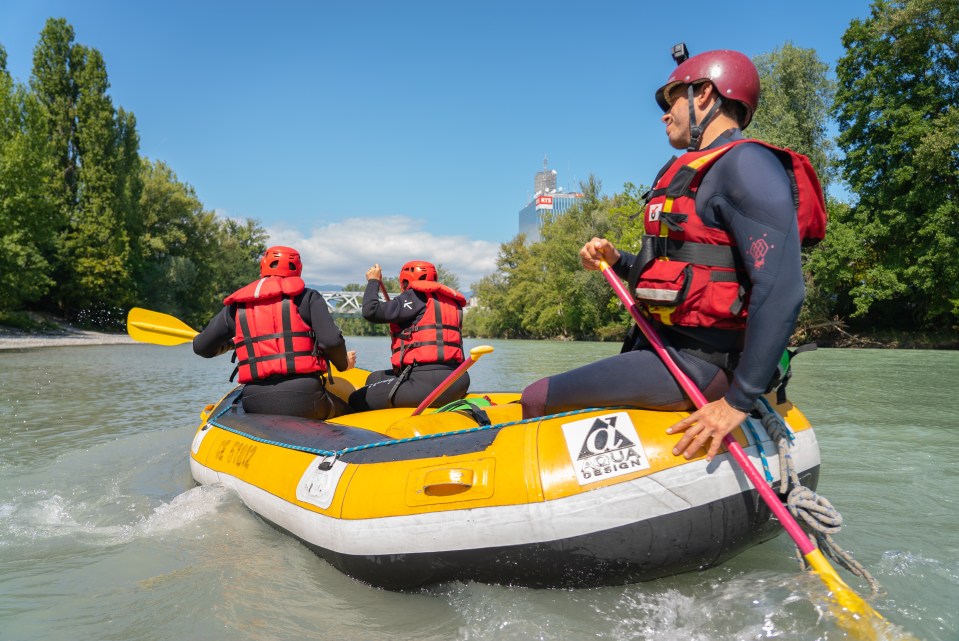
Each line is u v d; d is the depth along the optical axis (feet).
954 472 12.71
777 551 8.39
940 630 6.11
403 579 7.51
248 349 11.34
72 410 23.45
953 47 76.59
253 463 10.23
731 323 6.52
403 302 13.01
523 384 32.71
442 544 7.20
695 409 7.02
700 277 6.46
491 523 7.00
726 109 6.96
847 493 11.25
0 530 10.04
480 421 9.67
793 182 6.41
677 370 6.77
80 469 14.17
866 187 83.35
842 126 86.74
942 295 76.59
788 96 94.89
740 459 6.45
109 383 33.88
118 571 8.31
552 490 6.85
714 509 6.65
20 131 88.69
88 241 118.93
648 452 6.75
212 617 6.97
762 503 6.82
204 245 163.84
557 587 7.09
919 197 76.38
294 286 11.44
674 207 6.64
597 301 130.72
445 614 7.00
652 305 6.84
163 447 16.48
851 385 29.45
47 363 48.42
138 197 134.72
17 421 20.85
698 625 6.28
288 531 9.12
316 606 7.27
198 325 156.04
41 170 89.40
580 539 6.75
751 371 6.08
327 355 11.94
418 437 8.14
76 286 116.57
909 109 77.92
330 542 8.05
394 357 13.26
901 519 9.77
